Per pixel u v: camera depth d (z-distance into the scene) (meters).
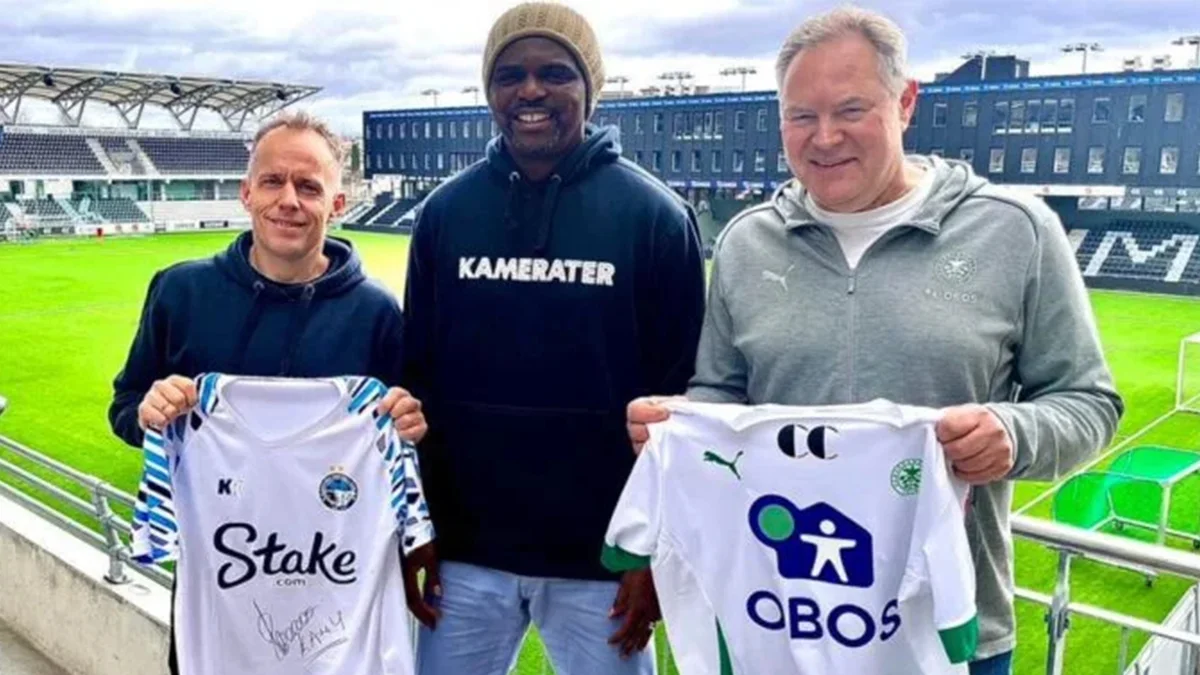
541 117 1.90
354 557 1.90
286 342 2.01
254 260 2.05
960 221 1.58
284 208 1.96
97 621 3.25
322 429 1.87
